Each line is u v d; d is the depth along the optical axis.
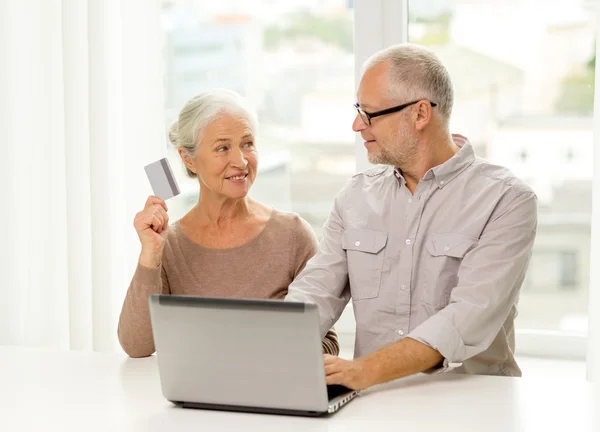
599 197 2.41
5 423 1.67
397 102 2.07
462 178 2.12
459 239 2.07
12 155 2.94
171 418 1.68
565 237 2.98
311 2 3.04
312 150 3.16
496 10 2.82
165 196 2.12
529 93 2.85
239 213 2.36
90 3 2.81
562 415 1.65
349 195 2.26
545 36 2.81
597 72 2.40
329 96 3.09
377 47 2.84
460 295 1.95
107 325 2.90
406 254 2.13
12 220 2.96
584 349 2.76
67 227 2.89
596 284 2.43
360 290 2.17
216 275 2.33
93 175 2.85
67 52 2.84
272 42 3.10
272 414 1.68
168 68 3.11
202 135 2.26
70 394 1.85
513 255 2.00
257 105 3.15
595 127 2.41
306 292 2.15
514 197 2.05
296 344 1.60
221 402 1.70
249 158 2.29
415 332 1.86
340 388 1.77
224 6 3.10
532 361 2.75
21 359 2.14
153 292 2.16
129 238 2.91
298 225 2.36
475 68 2.86
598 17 2.40
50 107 2.90
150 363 2.10
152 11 2.86
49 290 2.95
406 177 2.18
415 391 1.80
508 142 2.90
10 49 2.91
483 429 1.58
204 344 1.66
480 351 1.93
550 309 3.02
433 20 2.86
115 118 2.86
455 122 2.90
